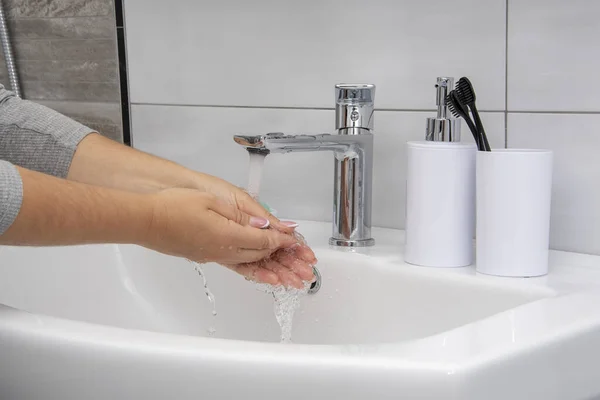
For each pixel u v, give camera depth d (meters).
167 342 0.53
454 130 0.83
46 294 0.96
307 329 0.90
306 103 1.04
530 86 0.87
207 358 0.51
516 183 0.75
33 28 1.22
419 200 0.80
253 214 0.77
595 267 0.80
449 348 0.52
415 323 0.81
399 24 0.95
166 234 0.62
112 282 0.99
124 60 1.17
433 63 0.94
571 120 0.85
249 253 0.67
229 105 1.10
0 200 0.54
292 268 0.74
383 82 0.98
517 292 0.74
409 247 0.82
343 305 0.87
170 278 0.97
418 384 0.48
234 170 1.11
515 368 0.52
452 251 0.80
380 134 0.99
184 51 1.12
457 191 0.79
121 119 1.18
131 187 0.80
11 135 0.80
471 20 0.90
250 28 1.06
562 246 0.88
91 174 0.80
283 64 1.05
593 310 0.63
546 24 0.85
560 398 0.57
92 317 0.98
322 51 1.02
